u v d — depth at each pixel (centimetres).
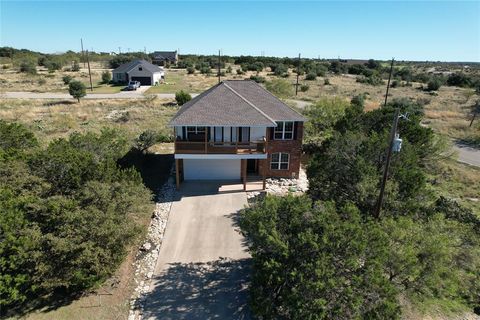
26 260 1327
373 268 1213
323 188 1884
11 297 1292
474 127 4484
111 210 1526
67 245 1351
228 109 2436
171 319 1381
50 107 5209
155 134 3306
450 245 1474
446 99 6656
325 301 1134
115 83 8631
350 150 1953
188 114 2370
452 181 2797
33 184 1692
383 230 1407
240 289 1549
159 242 1900
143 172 2761
